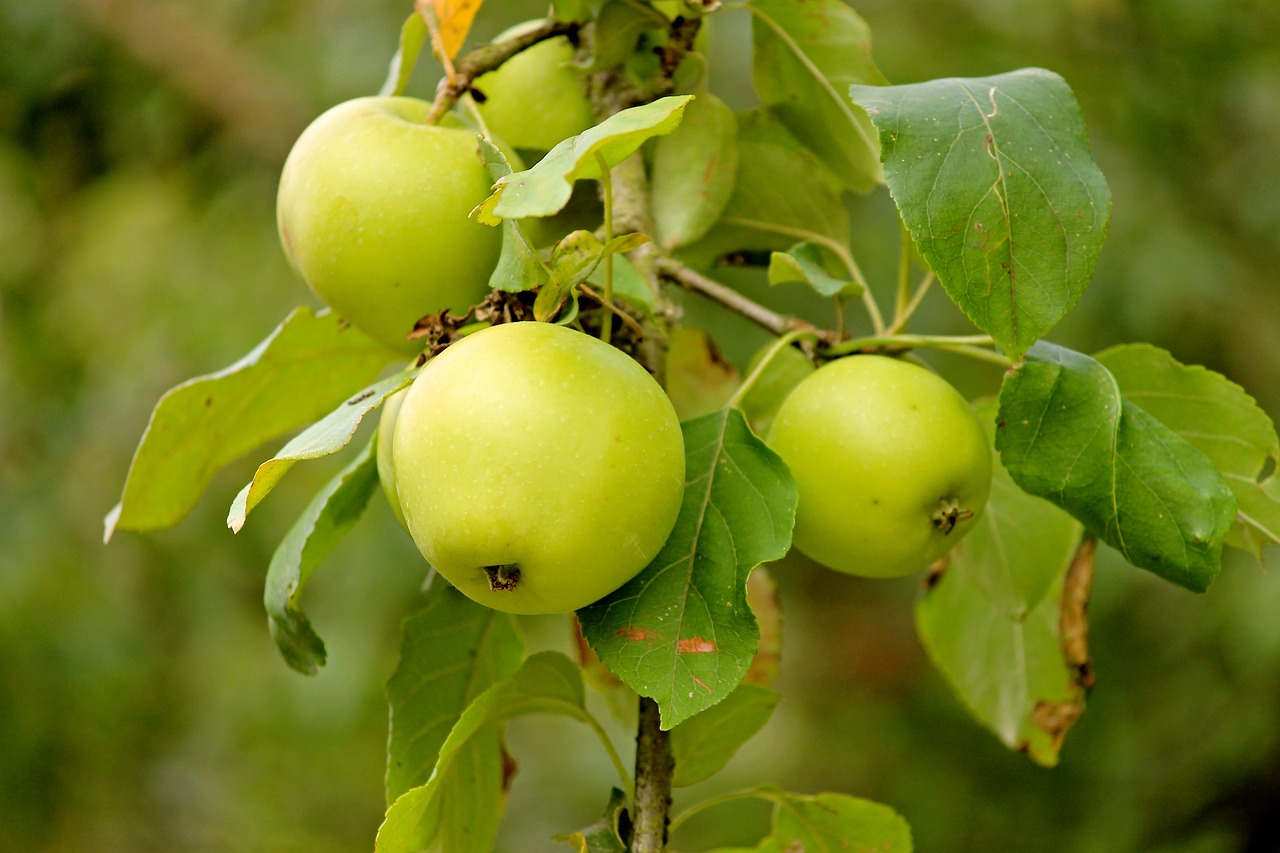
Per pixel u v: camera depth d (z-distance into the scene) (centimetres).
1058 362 78
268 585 81
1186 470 77
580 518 73
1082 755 165
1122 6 159
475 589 75
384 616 168
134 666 171
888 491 78
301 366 85
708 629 75
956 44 161
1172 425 82
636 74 85
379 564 164
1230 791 146
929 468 78
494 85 85
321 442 73
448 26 82
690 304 157
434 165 78
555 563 74
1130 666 163
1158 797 152
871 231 161
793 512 76
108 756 170
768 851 85
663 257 83
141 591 176
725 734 81
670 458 75
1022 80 78
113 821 169
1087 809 164
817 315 158
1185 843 147
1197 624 156
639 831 78
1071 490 77
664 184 85
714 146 85
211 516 177
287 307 175
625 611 75
